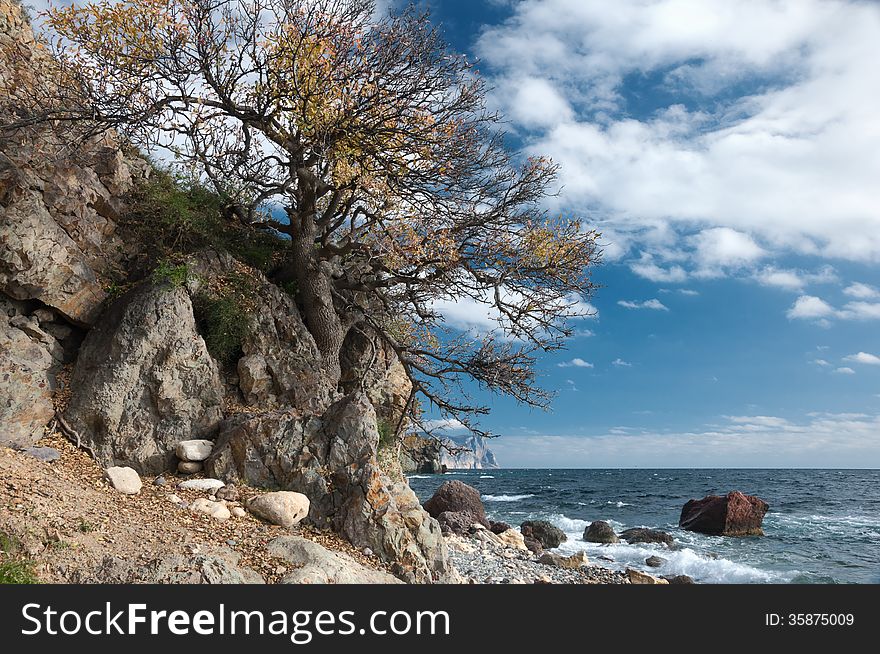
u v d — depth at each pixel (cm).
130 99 1279
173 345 1227
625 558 2322
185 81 1338
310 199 1502
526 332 1694
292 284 1577
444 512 2495
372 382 1783
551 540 2575
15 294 1186
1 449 1023
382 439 1622
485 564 1602
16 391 1109
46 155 1262
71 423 1153
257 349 1384
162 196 1433
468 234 1591
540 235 1598
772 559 2322
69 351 1273
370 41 1410
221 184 1584
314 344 1484
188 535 932
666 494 5825
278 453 1166
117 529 890
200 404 1254
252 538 979
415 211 1513
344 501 1108
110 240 1371
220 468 1164
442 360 1745
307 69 1320
